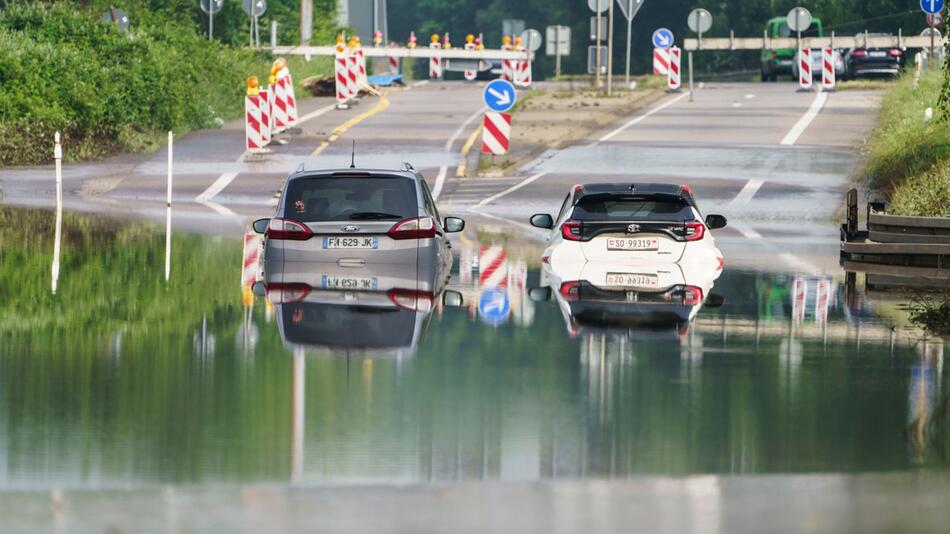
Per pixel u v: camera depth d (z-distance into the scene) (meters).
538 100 145.88
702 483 21.84
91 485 22.02
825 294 46.75
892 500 20.83
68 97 102.25
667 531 19.25
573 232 51.56
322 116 129.75
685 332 38.59
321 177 50.44
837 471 23.33
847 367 33.44
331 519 19.70
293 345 35.66
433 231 50.31
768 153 101.56
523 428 26.50
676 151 103.75
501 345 36.12
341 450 24.55
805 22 178.75
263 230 53.00
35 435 25.45
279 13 191.88
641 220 51.28
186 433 25.72
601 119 128.25
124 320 39.38
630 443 25.33
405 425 26.61
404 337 37.16
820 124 120.19
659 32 176.50
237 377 31.22
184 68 122.19
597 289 47.19
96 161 100.00
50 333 37.00
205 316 40.31
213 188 86.44
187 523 19.47
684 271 51.12
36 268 50.47
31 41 106.56
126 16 135.75
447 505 20.47
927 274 52.44
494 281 49.44
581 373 32.34
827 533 19.23
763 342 37.00
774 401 29.31
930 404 29.05
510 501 20.67
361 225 50.09
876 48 180.12
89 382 30.44
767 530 19.34
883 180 83.44
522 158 99.56
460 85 180.50
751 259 57.28
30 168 95.75
